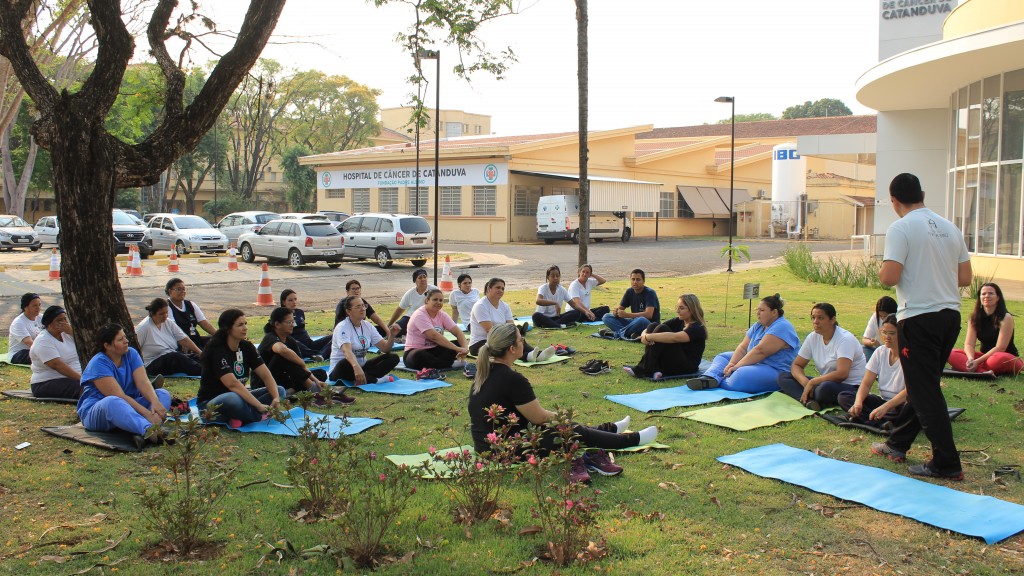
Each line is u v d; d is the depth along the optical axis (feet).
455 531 14.19
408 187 132.36
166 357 27.37
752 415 22.18
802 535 14.20
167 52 26.50
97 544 13.66
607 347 33.45
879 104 75.77
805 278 61.82
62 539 13.94
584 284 41.39
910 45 82.33
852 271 59.72
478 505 14.78
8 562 12.98
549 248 107.96
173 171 169.58
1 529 14.39
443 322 29.71
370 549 13.07
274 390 22.50
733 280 63.21
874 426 20.54
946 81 63.16
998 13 55.93
